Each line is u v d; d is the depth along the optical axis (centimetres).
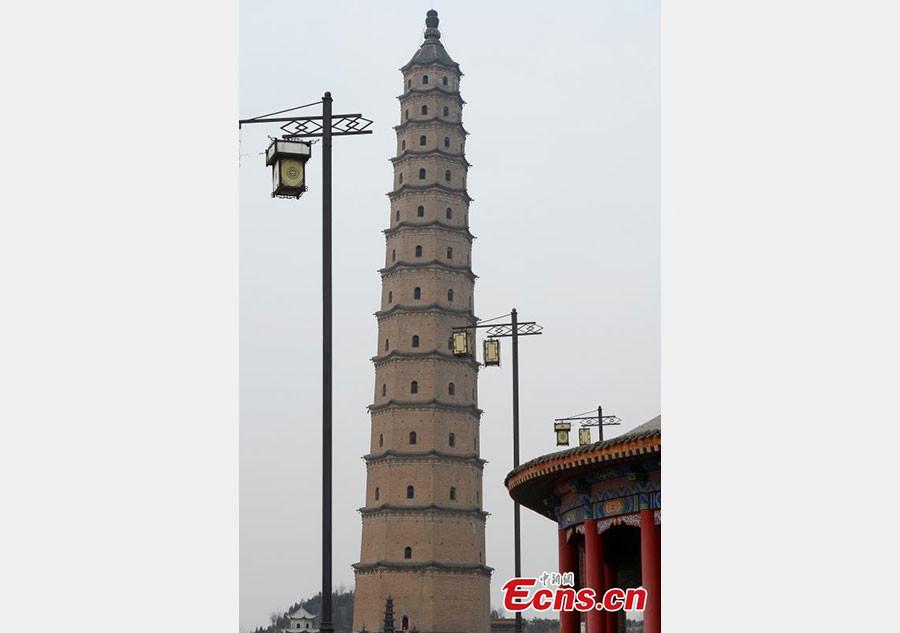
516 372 5125
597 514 3197
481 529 11912
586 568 3191
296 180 2627
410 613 11250
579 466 3039
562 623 3275
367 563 11600
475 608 11469
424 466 11662
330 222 2602
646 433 2792
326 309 2555
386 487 11700
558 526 3534
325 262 2580
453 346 5175
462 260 12475
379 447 11931
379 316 12375
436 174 12500
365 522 11806
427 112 12669
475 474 11944
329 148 2634
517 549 4725
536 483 3359
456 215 12550
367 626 11425
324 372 2528
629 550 3988
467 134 12875
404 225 12394
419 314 12088
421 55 12812
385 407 11925
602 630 3212
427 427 11756
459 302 12331
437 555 11438
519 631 4628
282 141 2616
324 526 2461
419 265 12219
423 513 11519
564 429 6194
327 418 2508
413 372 11950
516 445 5053
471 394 12244
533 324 5212
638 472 2969
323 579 2445
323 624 2434
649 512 2966
